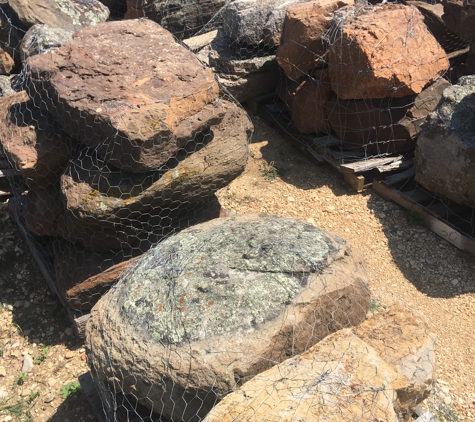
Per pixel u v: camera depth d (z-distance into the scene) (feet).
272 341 3.99
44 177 5.67
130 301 4.32
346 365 3.78
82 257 5.81
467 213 7.09
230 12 8.63
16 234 7.15
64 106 5.16
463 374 5.56
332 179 7.80
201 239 4.70
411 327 4.34
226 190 7.69
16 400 5.57
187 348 3.94
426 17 9.11
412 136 7.49
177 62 5.69
